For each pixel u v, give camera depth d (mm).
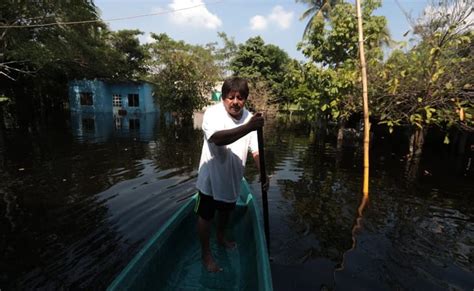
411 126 7848
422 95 6492
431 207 4367
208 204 2395
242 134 2012
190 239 3086
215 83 17531
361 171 6352
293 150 8742
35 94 19250
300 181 5570
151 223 3654
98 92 22062
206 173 2340
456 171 6402
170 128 13523
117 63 19906
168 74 15367
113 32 23031
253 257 2555
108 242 3207
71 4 12289
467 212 4215
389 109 6973
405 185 5391
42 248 3096
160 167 6395
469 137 8750
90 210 4039
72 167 6375
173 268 2574
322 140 10609
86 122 15859
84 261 2865
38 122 15406
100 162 6848
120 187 5000
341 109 8492
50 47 12406
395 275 2742
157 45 25344
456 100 6043
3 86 16078
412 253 3117
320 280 2639
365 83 4613
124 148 8594
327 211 4156
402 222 3846
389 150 8750
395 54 6977
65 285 2531
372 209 4242
